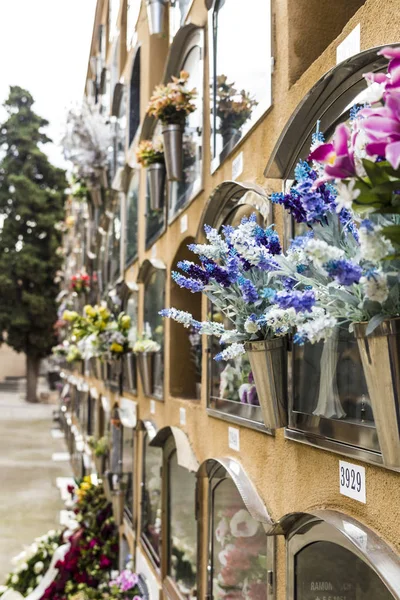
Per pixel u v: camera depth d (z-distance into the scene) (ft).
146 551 12.16
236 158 7.19
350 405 4.26
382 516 3.82
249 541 6.37
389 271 2.91
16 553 19.30
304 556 4.91
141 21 14.80
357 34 4.38
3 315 66.90
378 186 2.61
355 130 2.87
